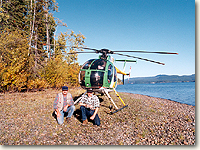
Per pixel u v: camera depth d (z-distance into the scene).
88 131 4.07
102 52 7.12
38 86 13.47
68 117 4.74
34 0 21.23
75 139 3.52
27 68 12.91
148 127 4.60
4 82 9.65
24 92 11.69
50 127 4.19
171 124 4.98
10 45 11.53
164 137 3.86
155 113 6.56
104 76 6.18
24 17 21.59
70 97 4.73
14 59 10.51
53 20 25.92
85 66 6.48
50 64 16.33
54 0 23.98
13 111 5.52
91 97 4.65
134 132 4.14
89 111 4.65
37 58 17.67
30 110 5.85
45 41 27.17
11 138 3.34
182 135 4.00
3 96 8.88
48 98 9.16
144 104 9.00
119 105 8.16
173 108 8.33
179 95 20.56
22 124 4.24
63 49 31.72
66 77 18.22
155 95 20.48
